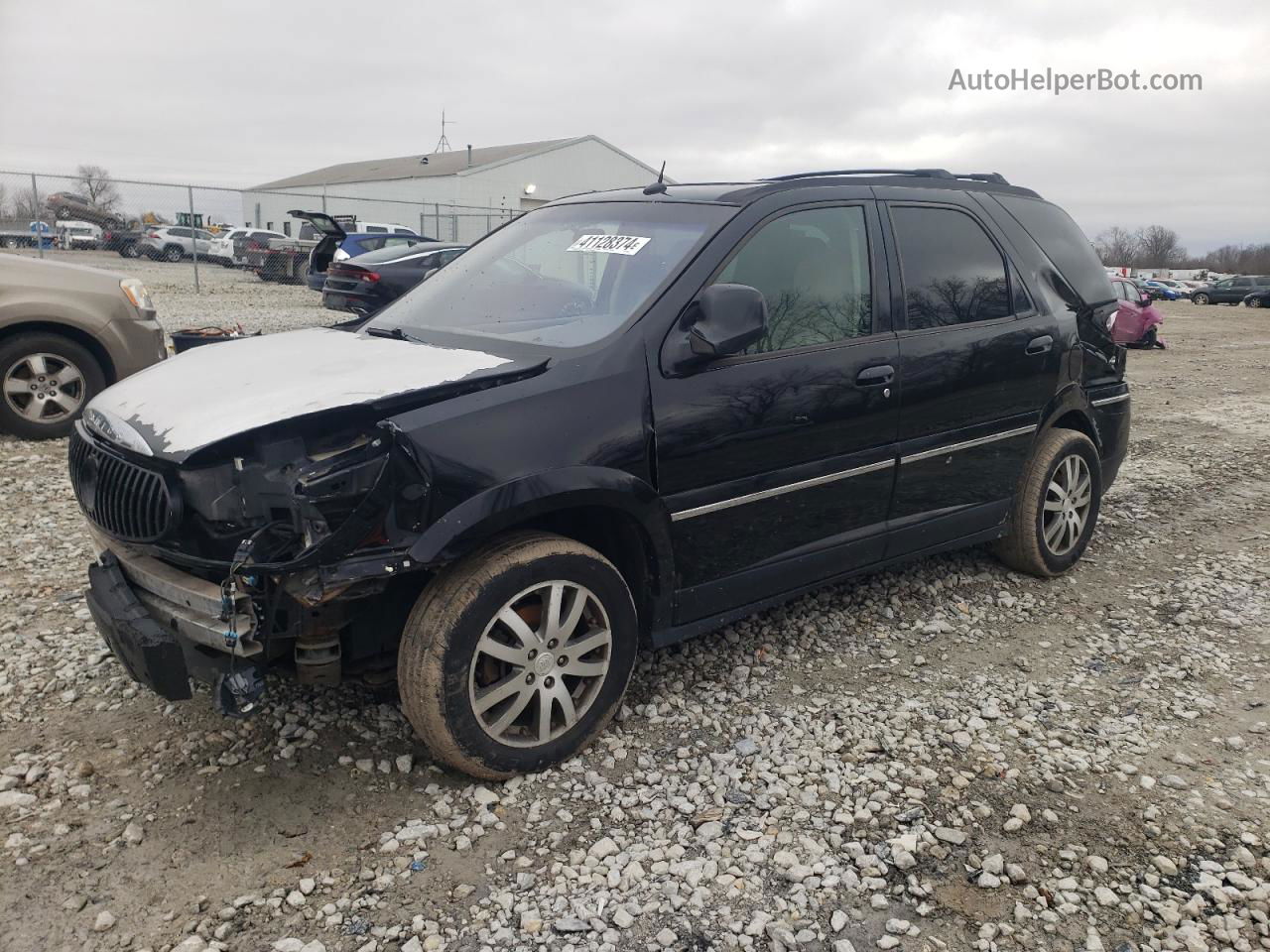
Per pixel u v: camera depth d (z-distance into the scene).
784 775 3.13
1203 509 6.64
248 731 3.28
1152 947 2.42
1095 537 5.86
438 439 2.75
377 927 2.41
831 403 3.67
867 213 4.00
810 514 3.73
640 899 2.54
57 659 3.75
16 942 2.31
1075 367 4.81
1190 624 4.52
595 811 2.92
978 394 4.28
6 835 2.70
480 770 2.96
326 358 3.31
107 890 2.50
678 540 3.33
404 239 19.19
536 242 4.07
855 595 4.73
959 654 4.12
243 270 26.59
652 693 3.67
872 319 3.88
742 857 2.72
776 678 3.84
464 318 3.74
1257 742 3.43
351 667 3.01
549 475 2.91
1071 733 3.46
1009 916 2.51
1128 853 2.78
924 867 2.70
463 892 2.54
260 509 2.74
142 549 2.93
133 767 3.05
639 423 3.14
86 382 7.37
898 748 3.32
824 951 2.38
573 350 3.19
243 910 2.45
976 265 4.41
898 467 4.00
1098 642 4.30
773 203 3.70
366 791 2.97
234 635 2.64
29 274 7.09
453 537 2.73
